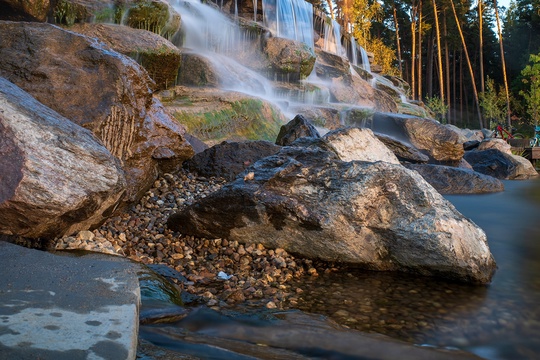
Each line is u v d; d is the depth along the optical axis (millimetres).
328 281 4930
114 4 11953
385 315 4086
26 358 2037
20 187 3844
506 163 18922
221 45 17344
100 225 5281
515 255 6168
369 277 5105
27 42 5945
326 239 5324
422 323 3947
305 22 23828
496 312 4215
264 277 4902
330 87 22125
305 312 4000
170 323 3553
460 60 66625
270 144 9281
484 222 8469
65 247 4453
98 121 5664
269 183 5617
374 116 19141
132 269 3369
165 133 7543
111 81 5949
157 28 13102
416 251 5109
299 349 3326
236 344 3236
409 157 15258
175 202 7086
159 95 11641
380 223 5242
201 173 8836
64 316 2488
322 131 16250
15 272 3045
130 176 6297
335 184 5426
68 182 4074
